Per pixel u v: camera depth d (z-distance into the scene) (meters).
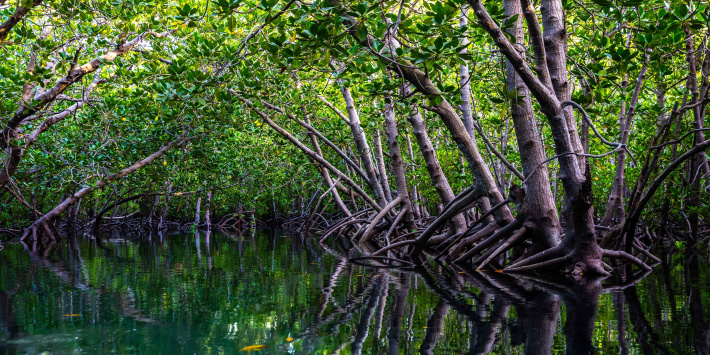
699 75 9.67
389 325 3.59
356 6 4.39
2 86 8.80
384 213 12.66
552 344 3.02
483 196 8.60
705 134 9.05
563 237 7.32
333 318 3.84
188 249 11.55
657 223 9.96
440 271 7.03
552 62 6.72
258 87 8.02
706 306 4.17
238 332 3.41
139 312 4.11
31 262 8.54
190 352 2.92
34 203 16.61
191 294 5.00
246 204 27.59
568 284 5.58
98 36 9.16
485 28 5.21
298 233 21.31
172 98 7.70
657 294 4.81
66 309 4.25
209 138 12.98
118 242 14.65
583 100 6.41
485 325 3.55
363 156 13.56
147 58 9.33
